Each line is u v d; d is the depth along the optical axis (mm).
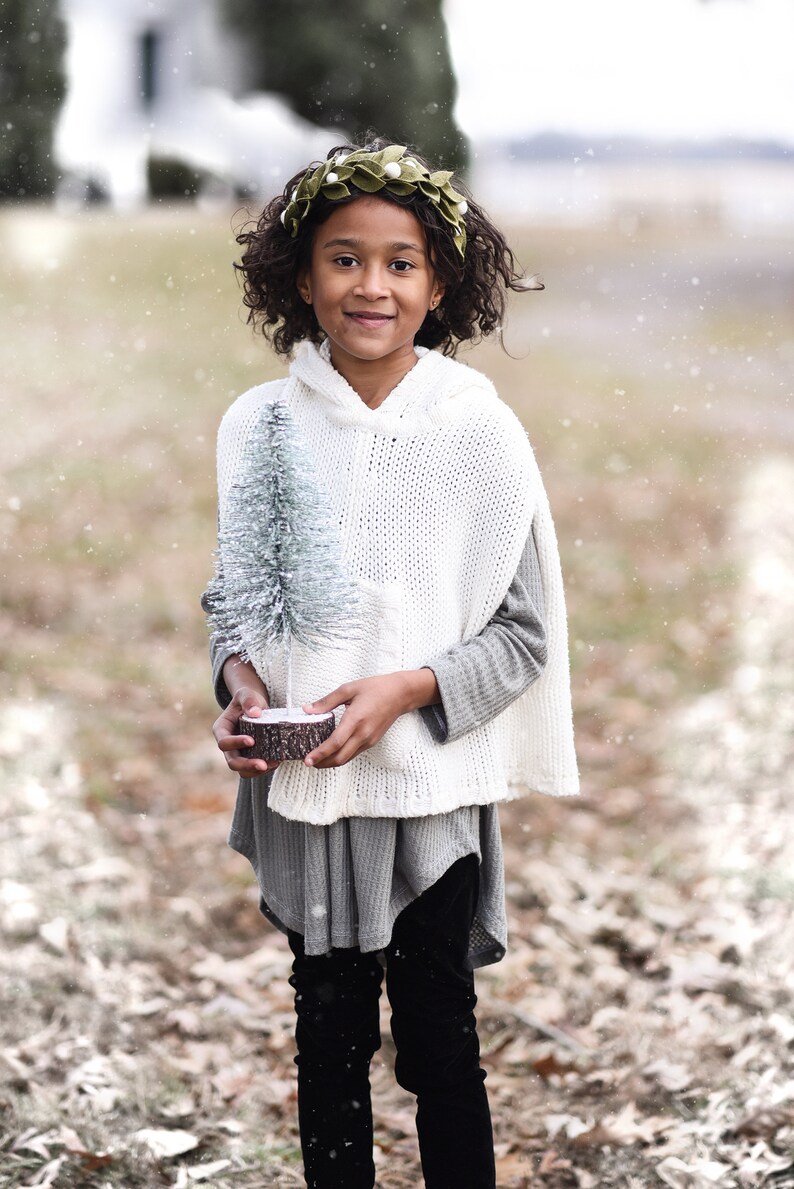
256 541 1980
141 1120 2799
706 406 11422
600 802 4562
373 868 2115
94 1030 3141
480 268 2311
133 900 3793
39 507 8086
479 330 2447
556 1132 2758
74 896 3795
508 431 2135
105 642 6051
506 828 4355
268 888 2223
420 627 2113
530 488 2133
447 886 2170
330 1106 2195
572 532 8016
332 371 2186
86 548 7410
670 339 14070
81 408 10312
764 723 5152
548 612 2242
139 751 4887
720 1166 2609
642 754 4969
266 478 1976
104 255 16047
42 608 6422
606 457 9828
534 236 22172
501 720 2268
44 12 20641
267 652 2129
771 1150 2654
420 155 2320
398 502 2121
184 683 5609
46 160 21031
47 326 12562
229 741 1979
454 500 2123
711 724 5195
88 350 11953
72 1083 2902
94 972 3393
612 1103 2869
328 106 25047
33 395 10570
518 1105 2881
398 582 2107
